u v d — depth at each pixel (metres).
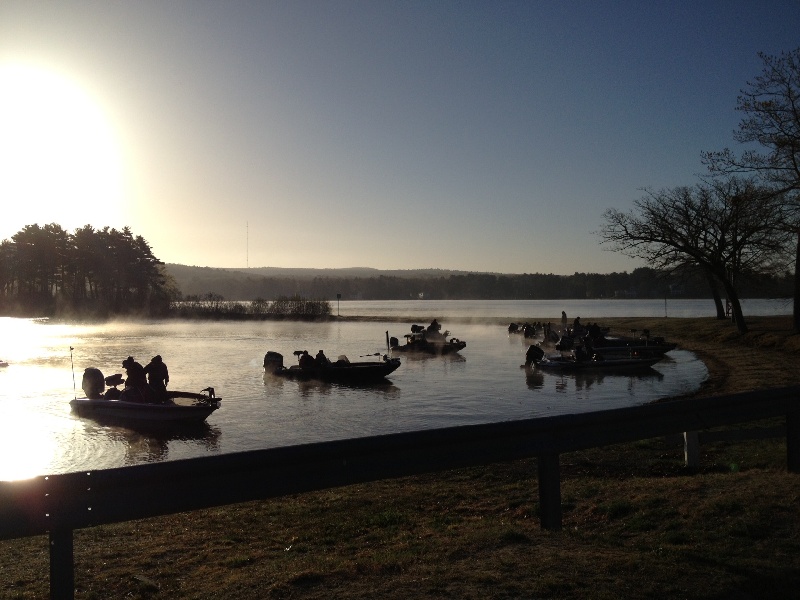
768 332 44.28
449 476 12.88
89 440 21.42
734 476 9.46
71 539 4.93
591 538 6.82
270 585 5.98
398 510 10.28
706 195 46.44
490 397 28.92
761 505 7.62
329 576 6.03
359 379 34.88
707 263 46.81
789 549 6.26
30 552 8.60
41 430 23.11
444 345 50.97
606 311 127.81
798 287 40.00
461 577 5.63
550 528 7.08
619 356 41.00
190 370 41.38
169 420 23.02
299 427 22.62
